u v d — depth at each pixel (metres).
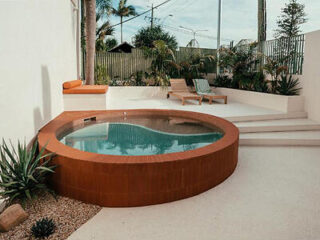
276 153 4.80
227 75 10.80
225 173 3.58
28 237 2.32
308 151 4.93
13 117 3.40
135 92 10.72
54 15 6.14
